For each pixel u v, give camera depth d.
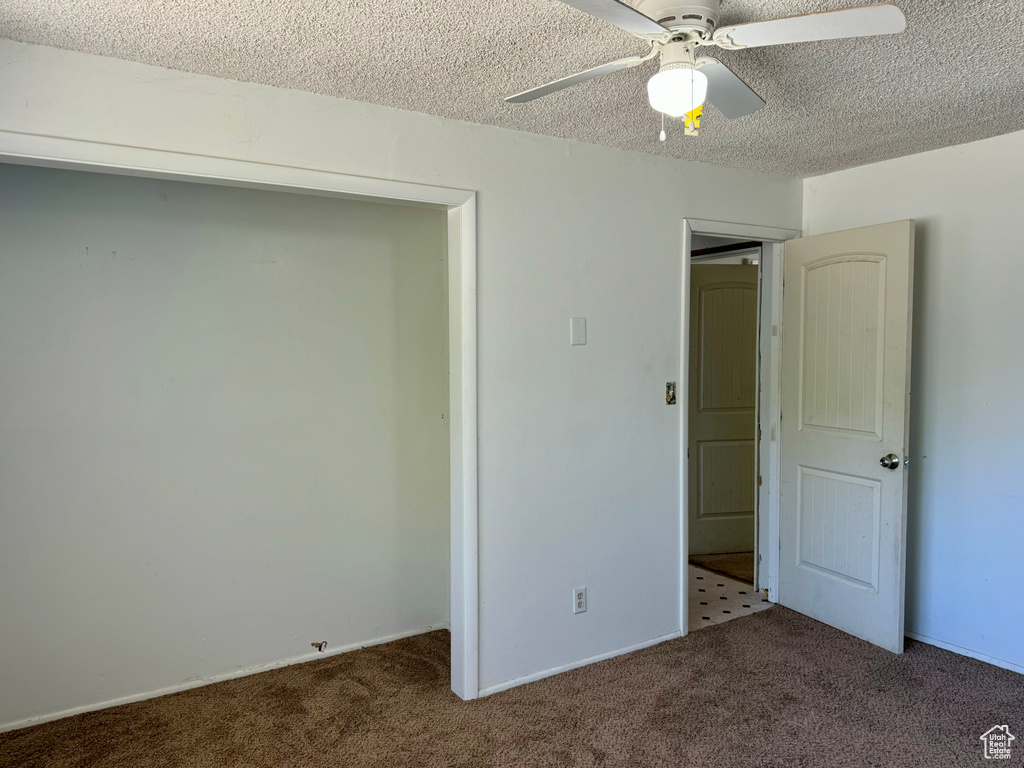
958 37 1.85
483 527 2.71
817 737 2.40
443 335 3.31
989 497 2.92
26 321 2.45
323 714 2.58
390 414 3.19
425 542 3.31
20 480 2.45
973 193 2.92
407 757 2.30
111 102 1.99
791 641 3.20
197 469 2.76
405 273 3.20
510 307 2.73
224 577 2.83
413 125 2.48
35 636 2.50
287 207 2.92
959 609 3.05
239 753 2.33
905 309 2.96
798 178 3.59
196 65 2.04
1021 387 2.81
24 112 1.88
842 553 3.29
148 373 2.65
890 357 3.03
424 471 3.29
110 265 2.58
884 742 2.37
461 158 2.59
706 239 4.42
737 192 3.37
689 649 3.13
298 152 2.28
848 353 3.22
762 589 3.85
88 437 2.55
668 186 3.15
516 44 1.90
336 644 3.10
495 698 2.70
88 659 2.59
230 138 2.17
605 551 3.04
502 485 2.75
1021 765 2.23
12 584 2.46
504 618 2.77
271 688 2.77
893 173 3.20
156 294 2.66
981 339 2.93
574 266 2.89
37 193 2.46
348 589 3.12
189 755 2.32
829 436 3.33
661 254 3.15
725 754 2.31
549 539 2.88
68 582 2.54
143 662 2.69
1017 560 2.84
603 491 3.02
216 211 2.77
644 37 1.53
